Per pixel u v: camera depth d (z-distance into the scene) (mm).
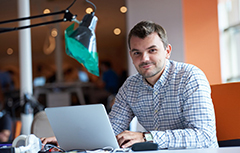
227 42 5273
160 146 1521
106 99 7797
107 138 1489
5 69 11008
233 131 1891
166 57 1870
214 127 1684
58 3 7156
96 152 1391
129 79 2035
